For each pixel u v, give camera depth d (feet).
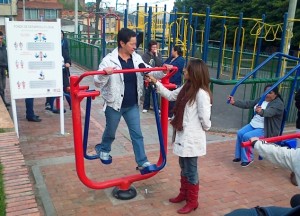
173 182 14.28
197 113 11.07
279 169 15.94
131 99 12.25
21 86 18.12
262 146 7.72
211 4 90.84
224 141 19.62
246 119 24.57
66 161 16.01
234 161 16.60
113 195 13.00
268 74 46.91
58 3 182.70
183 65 22.62
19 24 17.44
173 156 17.01
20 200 9.73
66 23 166.71
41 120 22.62
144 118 24.27
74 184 13.85
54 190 13.33
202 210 12.22
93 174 14.79
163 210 12.14
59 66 18.66
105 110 12.24
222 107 28.86
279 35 71.82
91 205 12.34
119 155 16.98
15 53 17.67
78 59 55.01
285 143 14.75
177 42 37.52
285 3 66.13
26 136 19.39
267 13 71.46
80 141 11.42
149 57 23.07
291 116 22.97
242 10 76.64
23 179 10.94
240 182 14.55
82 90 11.20
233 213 7.50
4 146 13.55
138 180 13.02
